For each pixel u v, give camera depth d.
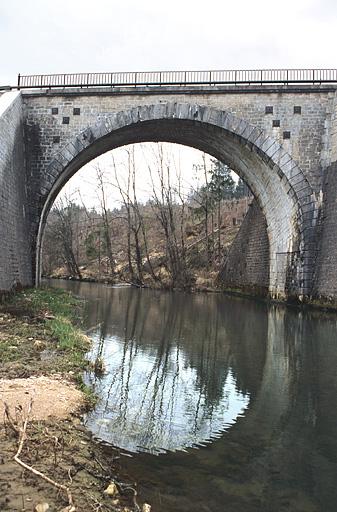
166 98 26.09
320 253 25.14
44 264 67.56
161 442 7.20
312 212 25.70
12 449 5.98
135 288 45.00
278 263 29.78
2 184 20.45
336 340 16.62
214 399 9.69
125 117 26.05
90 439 6.96
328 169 25.58
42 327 15.20
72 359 11.52
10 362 10.55
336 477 6.35
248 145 26.55
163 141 33.41
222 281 44.56
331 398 9.91
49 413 7.58
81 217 82.50
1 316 16.28
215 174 50.84
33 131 26.17
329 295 23.53
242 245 39.53
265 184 29.81
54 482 5.10
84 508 4.91
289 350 14.87
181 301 31.81
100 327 18.41
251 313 24.52
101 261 63.47
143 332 17.73
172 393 9.91
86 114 26.17
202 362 13.04
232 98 26.08
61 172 26.14
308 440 7.63
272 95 26.11
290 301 27.25
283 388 10.62
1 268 19.98
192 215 59.09
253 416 8.72
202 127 27.12
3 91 26.22
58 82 26.16
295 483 6.12
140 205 71.62
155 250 56.84
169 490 5.70
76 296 30.56
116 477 5.88
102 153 31.97
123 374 11.18
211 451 7.01
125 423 7.83
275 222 30.33
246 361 13.27
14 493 4.94
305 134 25.97
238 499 5.61
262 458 6.85
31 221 26.27
